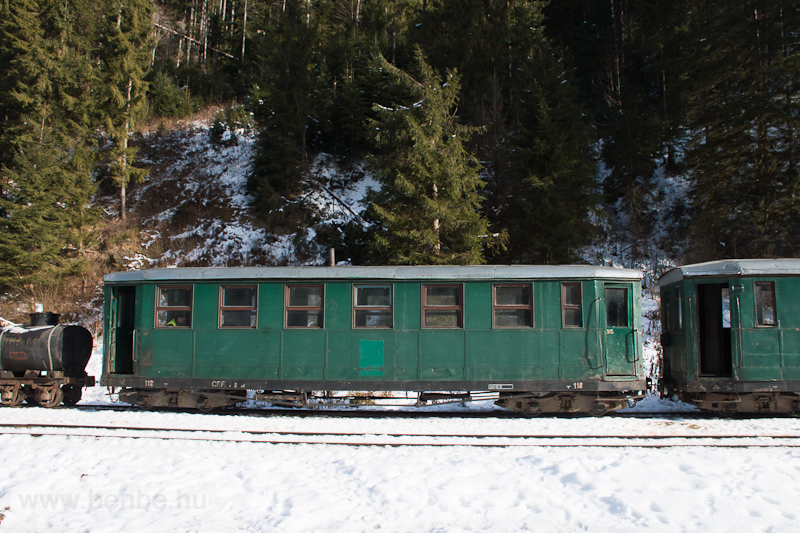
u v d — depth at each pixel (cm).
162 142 3206
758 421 927
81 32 2938
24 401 1227
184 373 1043
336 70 3083
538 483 607
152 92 3631
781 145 1970
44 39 2525
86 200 2306
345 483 612
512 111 2522
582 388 972
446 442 800
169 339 1055
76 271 2167
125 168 2534
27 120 2283
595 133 2736
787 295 959
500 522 503
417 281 1013
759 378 948
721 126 2000
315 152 2897
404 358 999
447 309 1008
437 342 998
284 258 2258
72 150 2442
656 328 1683
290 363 1018
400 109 1675
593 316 985
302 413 1080
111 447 782
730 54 2016
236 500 562
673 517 508
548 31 3378
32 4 2572
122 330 1143
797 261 971
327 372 1010
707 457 700
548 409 998
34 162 2127
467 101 2595
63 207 2236
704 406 988
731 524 494
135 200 2714
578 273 993
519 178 2047
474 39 2736
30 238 2016
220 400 1068
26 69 2320
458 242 1644
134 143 3200
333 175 2747
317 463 695
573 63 3048
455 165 1631
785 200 1859
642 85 3130
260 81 2897
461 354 993
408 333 1003
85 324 1964
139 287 1078
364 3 4062
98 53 2634
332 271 1028
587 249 2281
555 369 981
